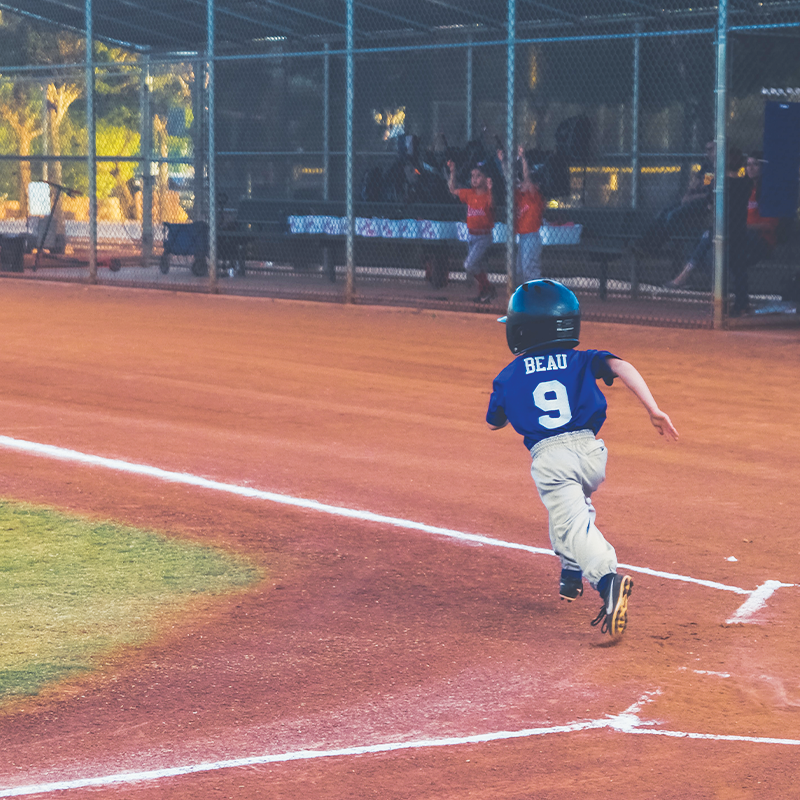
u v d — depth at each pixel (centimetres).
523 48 7994
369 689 1672
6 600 2028
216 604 2028
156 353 4872
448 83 8312
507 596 2092
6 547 2334
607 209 7150
